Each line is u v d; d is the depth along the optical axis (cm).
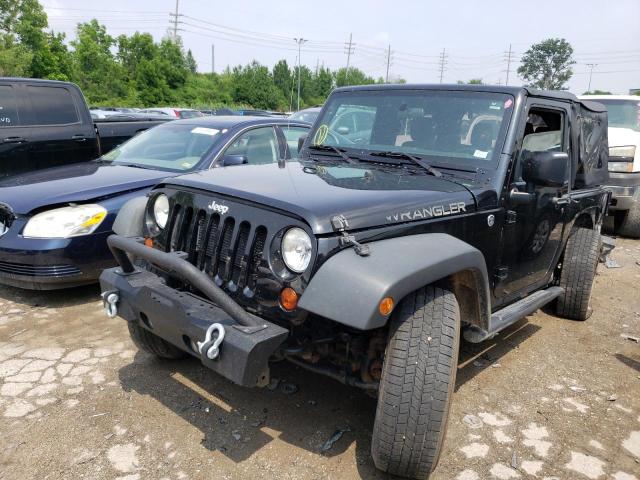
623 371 374
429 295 238
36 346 376
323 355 256
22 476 246
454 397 328
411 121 347
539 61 7981
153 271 293
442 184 296
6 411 296
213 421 291
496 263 319
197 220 270
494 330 303
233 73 7700
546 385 349
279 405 308
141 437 275
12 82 631
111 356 363
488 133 319
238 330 216
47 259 425
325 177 293
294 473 252
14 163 624
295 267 224
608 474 262
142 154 561
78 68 5397
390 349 230
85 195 446
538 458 272
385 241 235
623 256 718
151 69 5894
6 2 3891
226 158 451
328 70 8456
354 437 281
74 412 296
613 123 888
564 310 461
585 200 427
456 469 261
